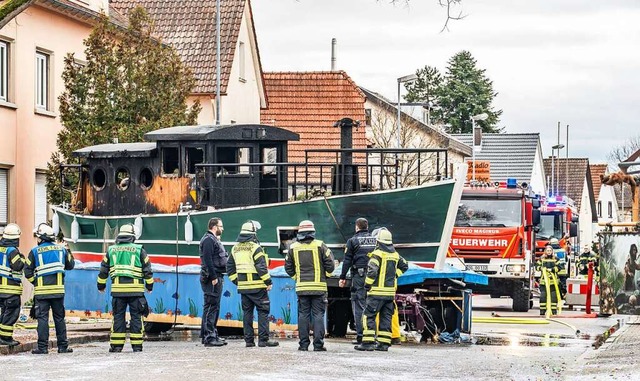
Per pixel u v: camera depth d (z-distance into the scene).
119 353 25.92
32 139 42.91
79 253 33.84
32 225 42.94
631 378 21.02
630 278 37.09
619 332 33.00
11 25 41.31
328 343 28.47
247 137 31.77
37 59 43.72
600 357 25.23
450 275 28.95
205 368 22.19
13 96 41.59
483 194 44.69
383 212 29.00
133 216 32.31
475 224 44.53
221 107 59.56
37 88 43.75
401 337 30.47
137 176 32.97
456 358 25.11
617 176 39.25
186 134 31.77
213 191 31.62
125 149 33.22
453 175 30.55
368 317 26.42
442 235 28.75
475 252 44.38
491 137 125.31
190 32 60.81
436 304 29.67
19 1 31.14
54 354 25.70
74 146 40.56
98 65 41.88
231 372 21.56
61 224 34.84
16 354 25.77
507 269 44.25
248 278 27.30
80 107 41.56
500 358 25.34
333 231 29.45
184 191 31.89
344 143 30.64
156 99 41.72
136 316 26.45
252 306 27.47
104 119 41.38
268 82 75.25
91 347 28.08
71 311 33.72
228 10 61.75
